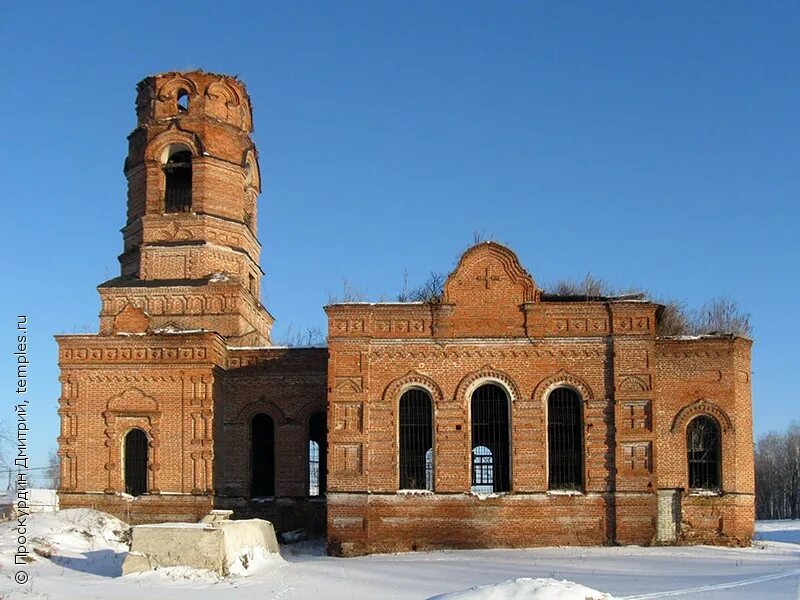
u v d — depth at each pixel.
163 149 47.38
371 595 26.50
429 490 37.91
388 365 38.69
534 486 37.78
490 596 19.39
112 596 26.59
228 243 47.38
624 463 37.81
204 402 42.25
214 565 30.39
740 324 50.81
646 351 38.41
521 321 38.88
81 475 42.38
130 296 46.16
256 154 50.31
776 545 39.44
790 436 114.19
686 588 26.12
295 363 44.47
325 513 43.41
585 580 28.20
